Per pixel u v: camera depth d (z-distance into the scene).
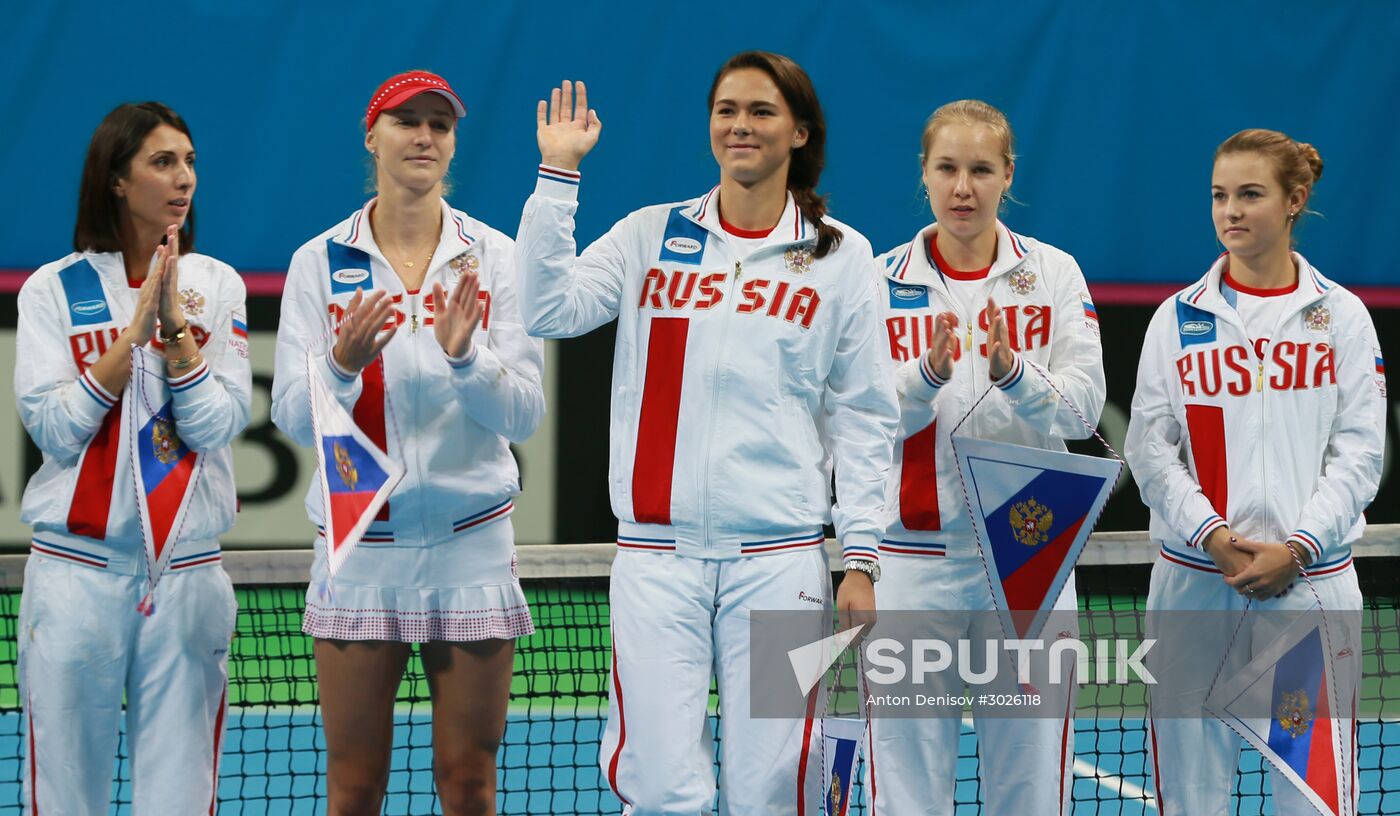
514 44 35.97
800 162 15.41
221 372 16.12
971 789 24.66
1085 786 24.09
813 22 36.44
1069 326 17.12
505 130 36.12
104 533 15.49
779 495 14.66
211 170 35.81
